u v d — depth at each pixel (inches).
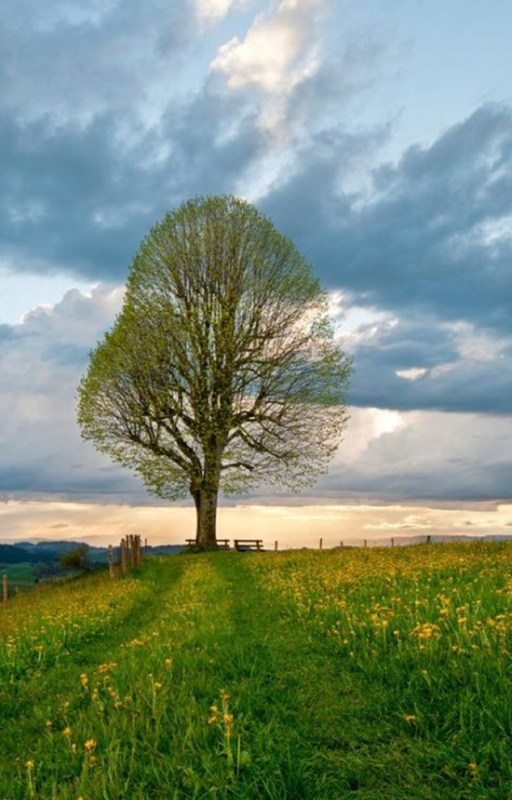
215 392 1649.9
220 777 199.6
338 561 945.5
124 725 247.4
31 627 566.3
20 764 236.7
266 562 1099.9
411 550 1042.7
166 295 1638.8
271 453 1670.8
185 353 1598.2
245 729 243.0
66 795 193.9
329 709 265.3
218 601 669.9
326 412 1653.5
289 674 321.7
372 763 210.1
